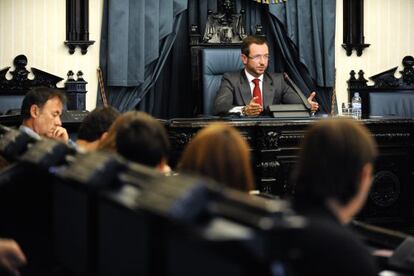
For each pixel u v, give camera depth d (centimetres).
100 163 167
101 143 253
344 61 810
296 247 138
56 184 233
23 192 249
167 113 776
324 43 781
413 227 612
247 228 118
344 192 168
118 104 749
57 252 239
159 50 752
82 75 737
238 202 125
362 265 144
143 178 157
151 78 751
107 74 740
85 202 199
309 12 778
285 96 665
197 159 181
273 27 775
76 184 184
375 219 605
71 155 214
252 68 655
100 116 323
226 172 180
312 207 165
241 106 634
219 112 643
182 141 556
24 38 730
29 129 407
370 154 171
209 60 709
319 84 784
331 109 798
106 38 741
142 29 736
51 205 248
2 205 249
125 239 168
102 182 165
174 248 143
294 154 578
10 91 716
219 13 755
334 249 143
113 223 177
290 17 774
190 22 766
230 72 668
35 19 731
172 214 122
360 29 808
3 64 725
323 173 167
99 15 744
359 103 717
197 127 554
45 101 404
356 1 808
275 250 116
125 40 734
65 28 739
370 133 597
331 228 147
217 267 127
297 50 780
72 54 740
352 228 242
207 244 118
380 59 820
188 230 121
